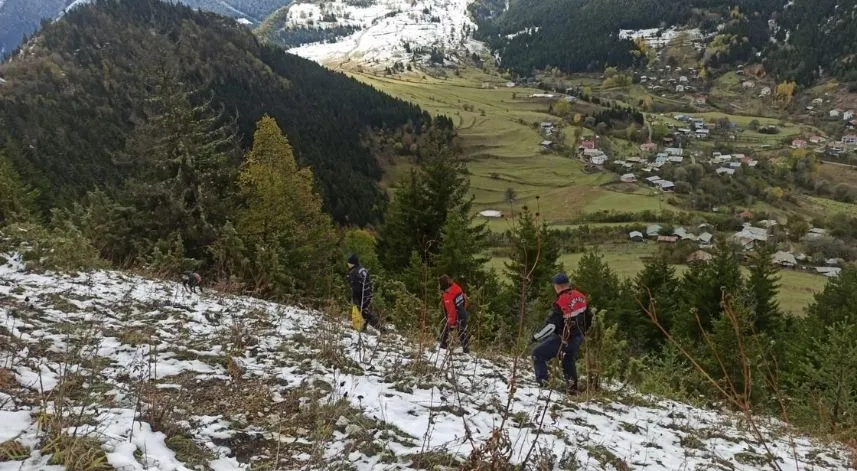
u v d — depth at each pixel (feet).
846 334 49.24
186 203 80.59
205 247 76.23
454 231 89.40
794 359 77.36
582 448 16.52
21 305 22.49
